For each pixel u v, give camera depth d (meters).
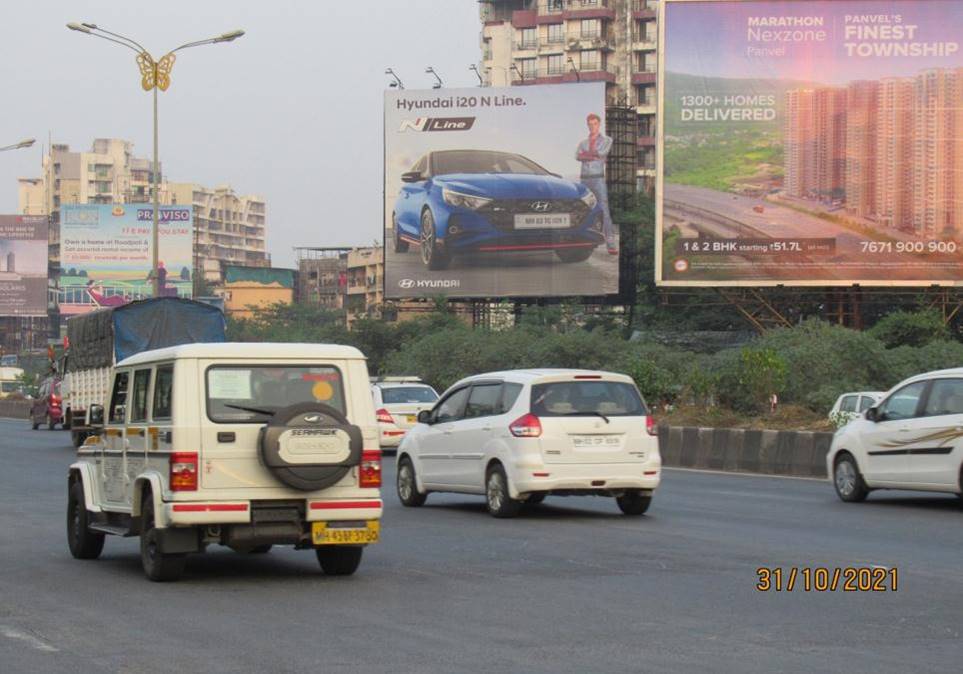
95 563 12.54
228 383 10.91
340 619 9.23
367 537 11.08
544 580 11.09
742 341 55.06
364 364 11.33
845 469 18.38
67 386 32.97
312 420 10.84
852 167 44.91
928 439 17.08
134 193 185.00
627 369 33.75
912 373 35.47
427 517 16.81
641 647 8.14
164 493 10.83
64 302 84.19
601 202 54.16
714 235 45.66
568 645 8.22
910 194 44.62
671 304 50.25
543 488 16.03
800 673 7.36
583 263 54.19
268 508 10.90
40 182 189.75
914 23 44.72
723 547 13.20
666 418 30.88
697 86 45.81
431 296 54.88
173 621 9.20
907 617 9.15
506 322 62.31
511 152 54.59
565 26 104.75
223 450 10.77
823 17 45.16
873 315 52.53
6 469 25.84
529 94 54.47
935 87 44.50
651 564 12.02
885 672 7.38
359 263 122.75
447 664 7.66
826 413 30.72
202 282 145.75
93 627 8.98
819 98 45.12
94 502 12.61
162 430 10.96
